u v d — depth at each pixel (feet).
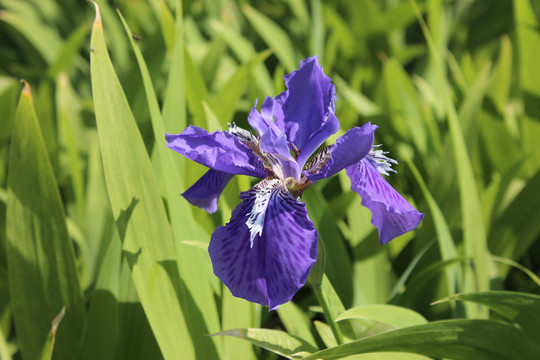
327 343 1.52
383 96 2.38
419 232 1.82
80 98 2.85
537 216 1.81
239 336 1.40
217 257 1.31
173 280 1.46
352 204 1.81
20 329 1.55
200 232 1.59
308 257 1.28
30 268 1.54
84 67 3.01
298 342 1.43
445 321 1.36
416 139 2.14
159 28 1.98
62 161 2.31
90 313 1.53
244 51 2.34
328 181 1.96
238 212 1.34
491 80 2.37
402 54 2.79
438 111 2.40
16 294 1.54
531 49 2.13
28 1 3.13
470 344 1.39
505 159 2.12
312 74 1.41
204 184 1.43
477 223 1.71
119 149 1.42
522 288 1.82
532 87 2.15
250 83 2.01
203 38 3.01
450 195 1.84
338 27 2.72
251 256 1.31
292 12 3.10
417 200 2.05
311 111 1.42
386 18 2.81
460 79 2.32
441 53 2.58
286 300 1.28
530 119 2.18
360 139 1.30
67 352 1.56
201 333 1.48
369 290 1.75
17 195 1.52
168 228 1.46
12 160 1.51
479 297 1.39
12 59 3.12
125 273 1.55
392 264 1.88
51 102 2.29
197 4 3.01
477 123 1.96
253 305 1.56
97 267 1.77
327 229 1.75
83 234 1.97
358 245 1.78
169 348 1.43
